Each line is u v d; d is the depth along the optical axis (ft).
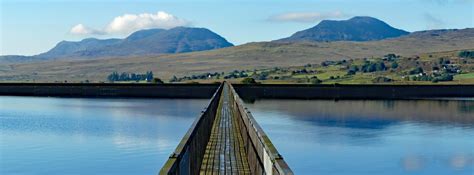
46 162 128.88
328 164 132.36
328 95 387.55
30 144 157.38
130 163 126.11
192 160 53.67
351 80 619.67
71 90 394.73
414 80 611.06
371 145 163.22
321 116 244.01
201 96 387.75
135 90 391.24
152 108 279.90
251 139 68.13
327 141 168.14
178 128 192.54
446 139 178.29
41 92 394.32
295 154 144.97
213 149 84.89
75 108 279.49
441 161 141.18
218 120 130.21
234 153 81.41
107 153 140.15
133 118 227.61
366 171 126.31
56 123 210.38
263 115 244.42
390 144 165.48
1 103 314.76
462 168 133.59
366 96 393.29
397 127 207.62
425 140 175.32
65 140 164.86
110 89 390.83
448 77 606.55
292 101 344.90
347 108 289.74
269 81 611.06
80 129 191.72
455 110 281.74
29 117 233.55
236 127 115.34
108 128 193.26
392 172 127.03
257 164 57.72
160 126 198.80
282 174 36.29
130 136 171.94
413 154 149.79
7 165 125.18
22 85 395.75
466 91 399.03
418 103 333.01
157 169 118.93
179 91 387.75
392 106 306.96
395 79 624.59
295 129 195.11
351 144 164.45
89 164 125.39
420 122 225.76
